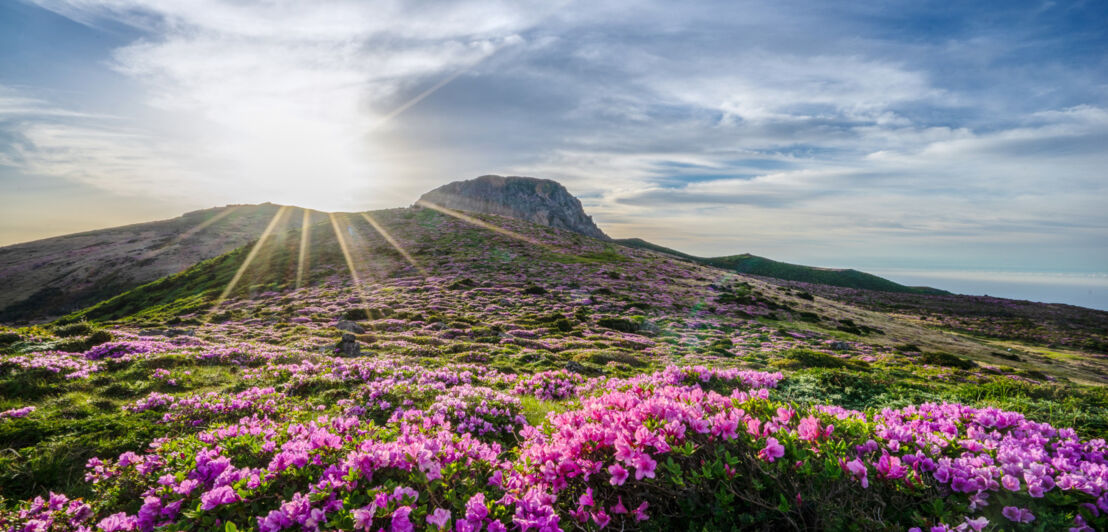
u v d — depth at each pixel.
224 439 6.77
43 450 7.77
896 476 3.66
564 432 4.58
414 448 4.59
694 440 4.23
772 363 24.16
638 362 25.17
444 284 54.69
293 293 55.09
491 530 3.58
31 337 19.31
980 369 28.98
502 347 27.44
